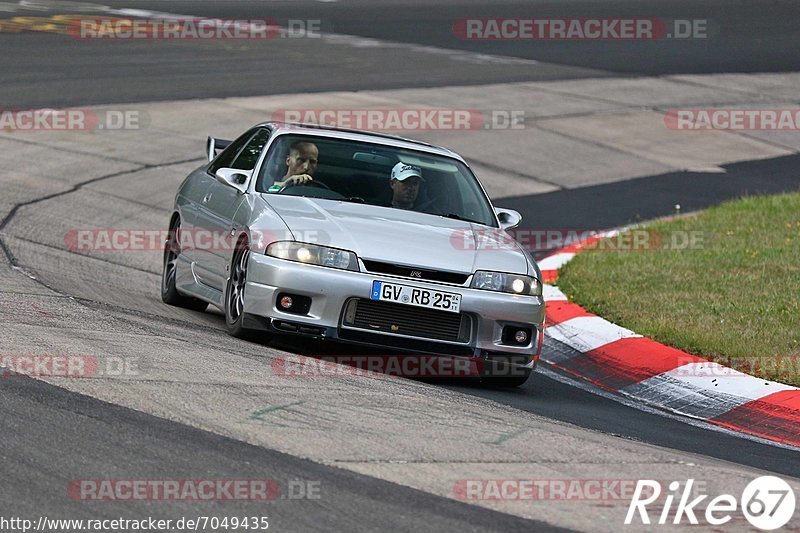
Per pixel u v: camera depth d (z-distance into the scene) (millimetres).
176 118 61938
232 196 29500
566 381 29719
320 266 25609
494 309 26062
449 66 87312
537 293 26922
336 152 29969
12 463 16828
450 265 26078
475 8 119375
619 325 33500
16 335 23938
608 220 53406
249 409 20484
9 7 93750
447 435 20344
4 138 53688
